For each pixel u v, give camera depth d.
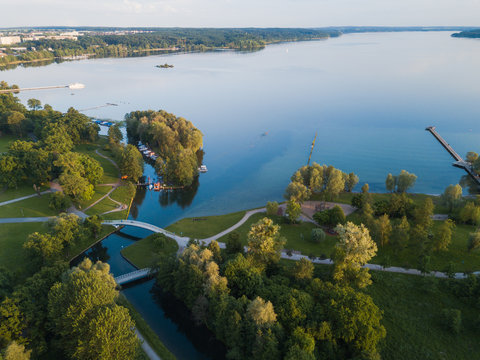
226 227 121.44
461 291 80.69
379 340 68.88
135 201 148.00
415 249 97.25
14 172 137.88
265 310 62.97
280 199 152.00
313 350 61.19
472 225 112.75
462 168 181.75
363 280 76.94
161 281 83.12
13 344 53.38
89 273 69.81
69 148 164.25
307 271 79.31
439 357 66.38
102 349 55.81
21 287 71.44
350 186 147.88
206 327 78.25
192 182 168.12
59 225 95.62
